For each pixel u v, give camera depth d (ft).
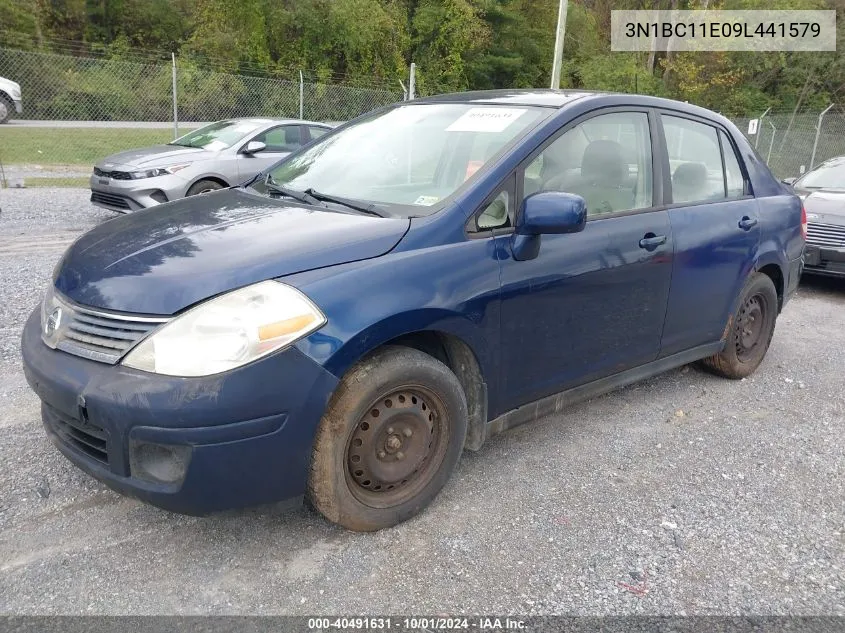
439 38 115.24
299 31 103.40
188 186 29.50
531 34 124.77
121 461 7.65
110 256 8.76
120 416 7.43
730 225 13.58
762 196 14.99
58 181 44.01
